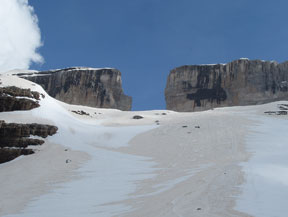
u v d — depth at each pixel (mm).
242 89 121938
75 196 20766
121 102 138125
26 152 35438
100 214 15961
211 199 15359
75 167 30172
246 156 29359
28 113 43438
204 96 129375
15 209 19266
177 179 22312
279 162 23562
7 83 46469
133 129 52750
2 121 37188
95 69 139625
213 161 29312
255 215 12438
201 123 52656
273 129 46625
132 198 18578
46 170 29672
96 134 47125
